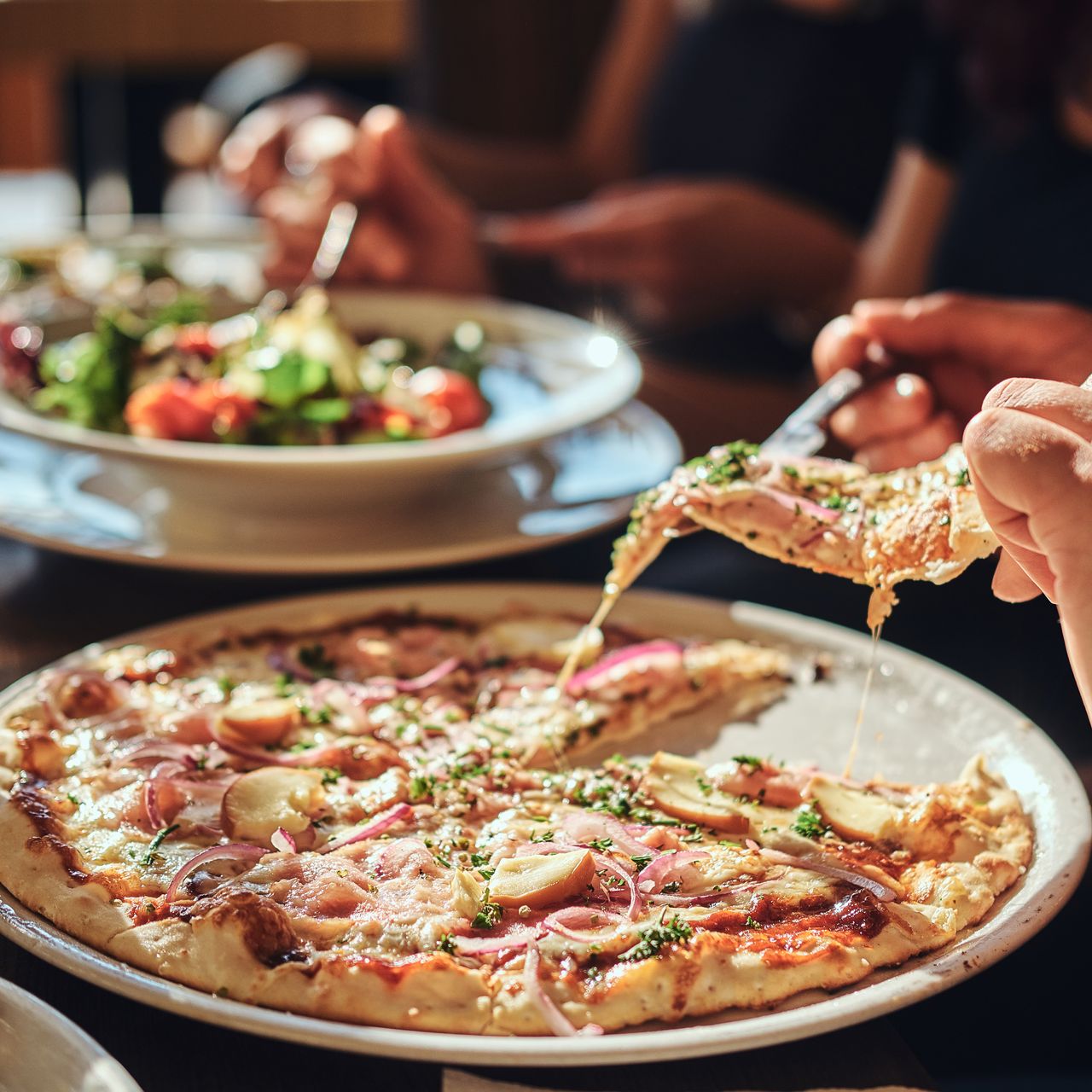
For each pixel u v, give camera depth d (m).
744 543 0.79
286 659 0.87
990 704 0.84
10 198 3.54
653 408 1.14
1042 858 0.75
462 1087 0.64
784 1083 0.65
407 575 0.97
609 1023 0.67
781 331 1.66
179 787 0.77
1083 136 1.26
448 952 0.69
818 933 0.70
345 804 0.77
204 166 2.26
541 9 2.24
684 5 2.08
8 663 0.87
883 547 0.77
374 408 0.99
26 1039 0.62
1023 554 0.68
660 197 1.57
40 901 0.70
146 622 0.91
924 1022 0.87
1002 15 1.27
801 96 1.82
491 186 1.94
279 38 2.32
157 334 1.07
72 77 2.55
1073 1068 0.87
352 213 1.36
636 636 0.90
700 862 0.74
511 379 1.14
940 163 1.52
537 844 0.74
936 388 0.92
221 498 0.93
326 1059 0.66
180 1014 0.65
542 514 0.98
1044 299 1.23
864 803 0.78
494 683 0.86
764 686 0.87
